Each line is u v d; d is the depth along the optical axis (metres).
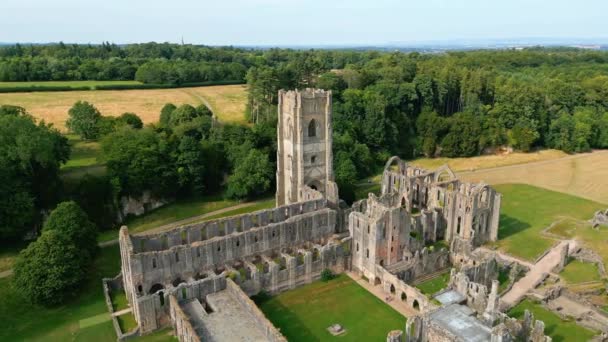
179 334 61.97
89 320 67.69
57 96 179.88
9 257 86.44
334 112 157.50
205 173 124.75
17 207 87.56
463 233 92.38
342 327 66.19
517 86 192.00
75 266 71.88
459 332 54.59
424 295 67.25
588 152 180.12
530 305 71.19
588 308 70.06
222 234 83.69
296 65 175.38
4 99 170.00
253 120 159.88
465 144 166.62
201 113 155.00
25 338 63.81
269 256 82.75
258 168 121.62
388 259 78.88
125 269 71.12
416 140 173.38
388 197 100.12
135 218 110.00
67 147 109.38
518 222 107.25
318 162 101.19
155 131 129.50
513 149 176.50
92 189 102.44
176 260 71.50
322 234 89.19
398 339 53.78
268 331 58.69
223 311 64.88
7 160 89.88
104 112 161.50
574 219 109.00
